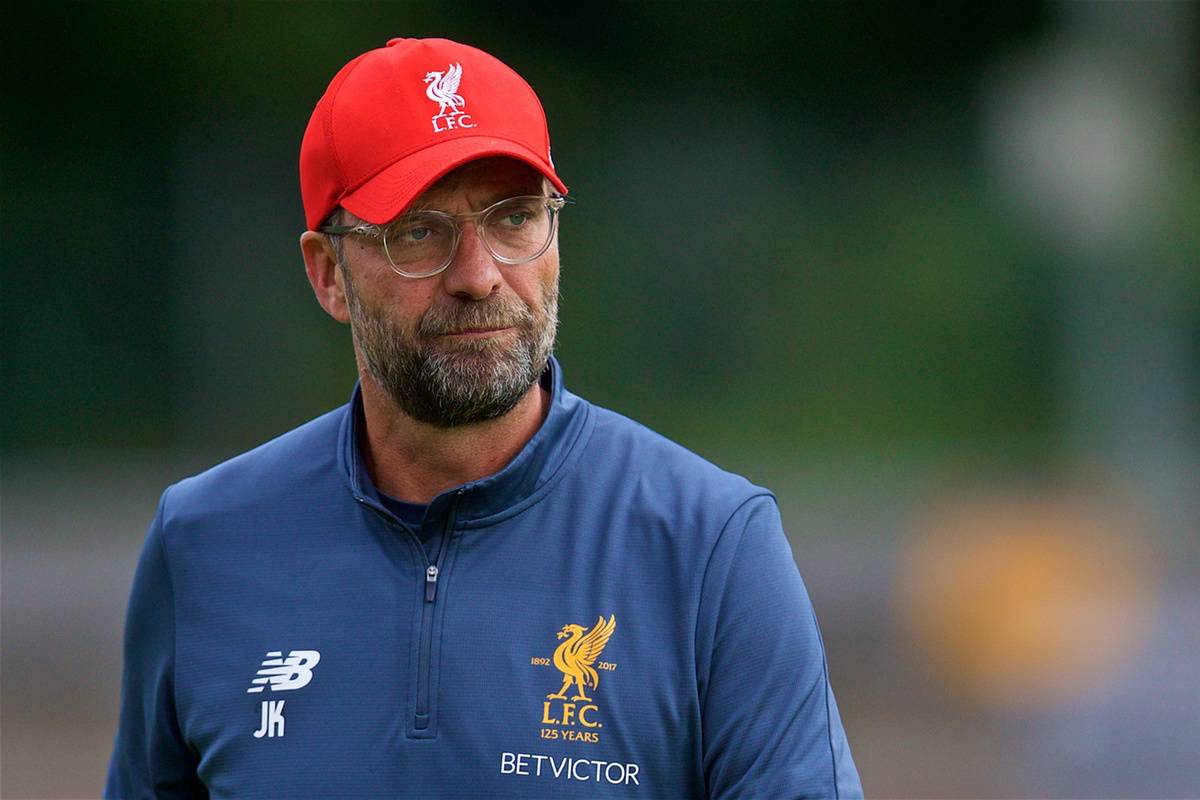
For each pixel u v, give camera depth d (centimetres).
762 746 850
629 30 6269
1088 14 5428
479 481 895
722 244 6288
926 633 3350
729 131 6319
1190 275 5403
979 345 6253
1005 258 6275
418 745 862
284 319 6125
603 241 6234
